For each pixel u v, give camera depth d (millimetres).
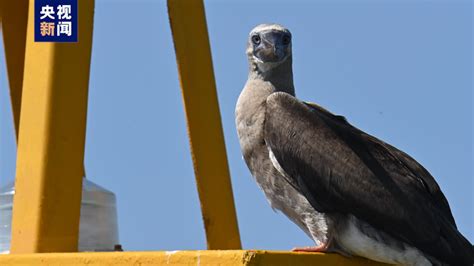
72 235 10680
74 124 10828
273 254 9508
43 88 10781
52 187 10602
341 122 12266
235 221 12148
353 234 11328
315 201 11523
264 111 12148
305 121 11805
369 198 11336
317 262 10586
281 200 12055
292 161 11688
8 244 12078
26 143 10852
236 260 9109
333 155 11594
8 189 12461
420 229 11141
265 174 12078
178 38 12117
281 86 12734
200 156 12016
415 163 11891
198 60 12195
